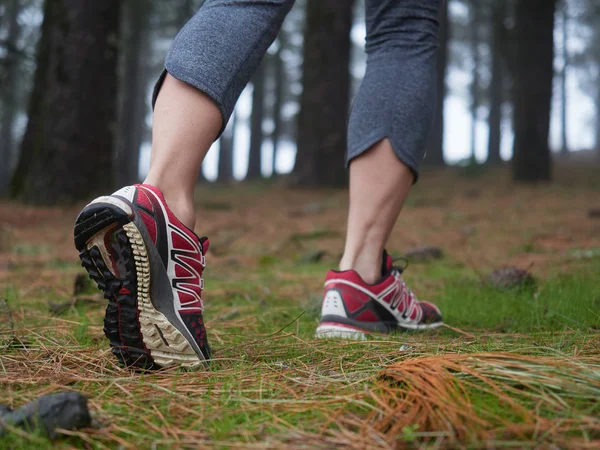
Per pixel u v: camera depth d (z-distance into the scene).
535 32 10.66
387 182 1.77
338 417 0.96
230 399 1.06
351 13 9.74
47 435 0.88
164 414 1.00
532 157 10.85
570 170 15.21
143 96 28.06
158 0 16.62
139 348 1.26
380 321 1.79
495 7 18.83
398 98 1.76
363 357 1.37
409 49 1.81
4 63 9.45
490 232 5.26
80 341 1.58
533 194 9.28
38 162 7.48
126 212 1.18
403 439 0.86
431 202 8.57
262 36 1.40
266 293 2.66
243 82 1.39
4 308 1.98
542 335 1.64
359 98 1.81
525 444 0.82
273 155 28.69
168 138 1.31
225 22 1.37
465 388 1.00
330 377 1.20
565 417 0.90
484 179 12.70
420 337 1.72
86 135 7.50
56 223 6.07
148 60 29.28
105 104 7.70
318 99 9.70
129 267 1.22
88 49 7.47
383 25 1.83
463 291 2.45
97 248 1.21
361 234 1.80
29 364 1.31
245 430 0.92
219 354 1.43
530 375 1.00
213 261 4.01
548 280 2.52
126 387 1.14
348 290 1.76
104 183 7.75
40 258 3.83
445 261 3.82
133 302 1.23
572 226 5.37
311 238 5.30
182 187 1.32
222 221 6.73
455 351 1.36
